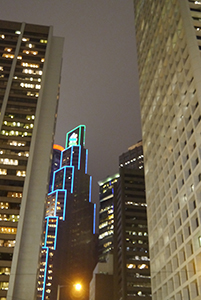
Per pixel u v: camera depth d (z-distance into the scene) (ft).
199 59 239.09
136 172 613.11
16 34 481.87
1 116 407.23
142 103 358.84
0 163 379.14
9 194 362.33
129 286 485.56
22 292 321.32
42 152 403.13
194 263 210.79
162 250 258.37
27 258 339.36
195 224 212.84
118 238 562.25
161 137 288.71
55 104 440.45
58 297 155.94
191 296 201.36
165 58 297.53
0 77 438.81
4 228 341.82
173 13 294.46
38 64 460.14
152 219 289.53
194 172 216.54
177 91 266.77
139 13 415.23
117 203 608.19
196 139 220.43
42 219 366.84
